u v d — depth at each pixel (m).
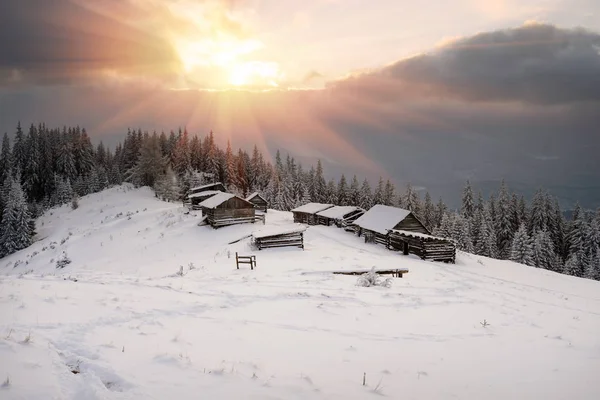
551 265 61.56
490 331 11.03
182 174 89.12
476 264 35.22
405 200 88.06
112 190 86.38
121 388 5.48
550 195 81.62
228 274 20.69
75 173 94.00
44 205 85.88
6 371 5.32
